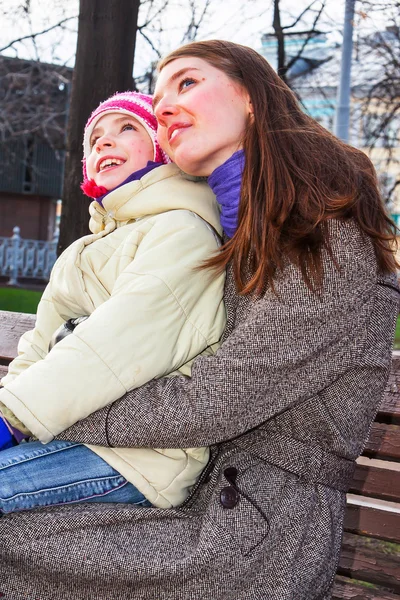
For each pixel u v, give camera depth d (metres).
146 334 1.32
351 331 1.32
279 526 1.29
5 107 12.80
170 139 1.49
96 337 1.29
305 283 1.30
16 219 25.64
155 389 1.33
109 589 1.27
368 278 1.32
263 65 1.54
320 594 1.34
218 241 1.50
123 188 1.59
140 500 1.41
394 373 1.76
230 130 1.47
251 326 1.31
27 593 1.31
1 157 23.55
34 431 1.26
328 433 1.36
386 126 9.56
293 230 1.33
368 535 1.72
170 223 1.46
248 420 1.29
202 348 1.41
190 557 1.24
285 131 1.43
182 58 1.52
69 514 1.31
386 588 1.83
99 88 3.13
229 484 1.32
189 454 1.39
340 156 1.45
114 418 1.30
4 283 18.17
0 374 2.21
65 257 1.61
